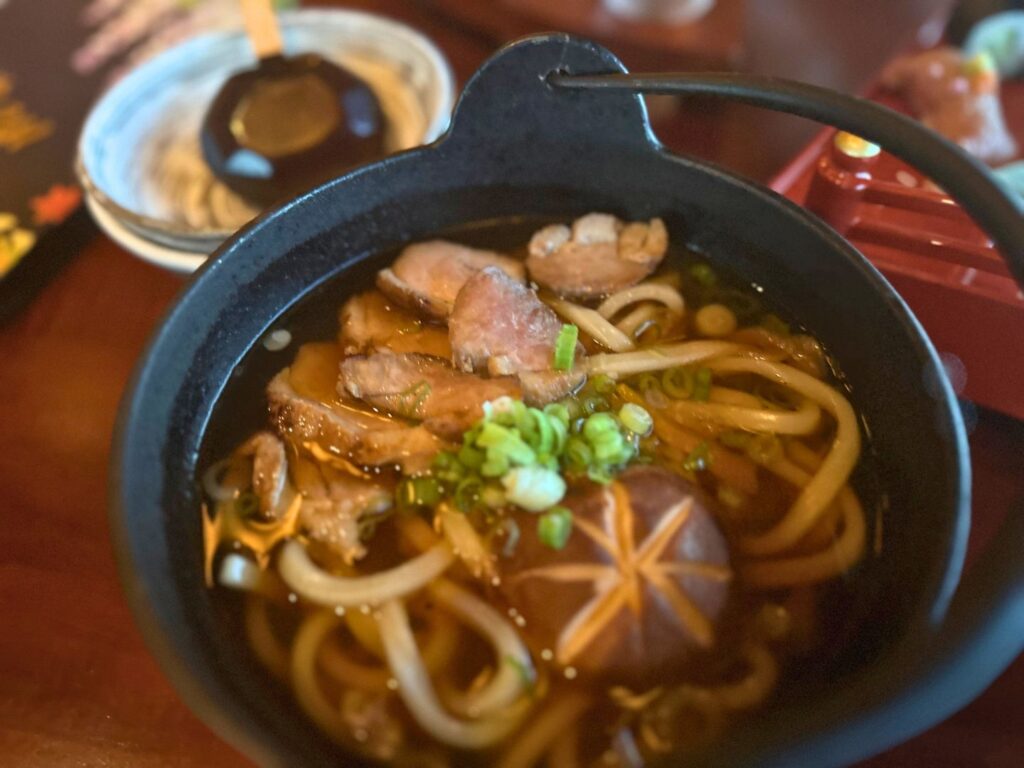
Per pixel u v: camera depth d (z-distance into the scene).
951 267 0.22
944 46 0.34
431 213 0.22
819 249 0.19
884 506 0.18
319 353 0.21
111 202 0.26
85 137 0.29
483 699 0.16
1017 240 0.14
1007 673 0.18
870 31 0.34
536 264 0.23
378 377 0.20
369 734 0.16
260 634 0.17
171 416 0.18
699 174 0.20
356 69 0.33
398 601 0.17
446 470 0.18
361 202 0.21
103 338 0.26
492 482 0.18
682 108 0.32
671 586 0.16
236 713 0.13
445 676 0.17
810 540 0.18
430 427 0.19
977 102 0.29
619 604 0.16
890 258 0.23
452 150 0.21
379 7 0.37
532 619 0.17
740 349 0.21
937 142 0.15
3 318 0.27
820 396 0.19
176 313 0.18
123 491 0.15
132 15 0.37
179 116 0.32
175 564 0.16
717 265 0.22
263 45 0.29
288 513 0.19
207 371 0.19
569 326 0.20
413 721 0.16
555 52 0.19
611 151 0.21
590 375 0.20
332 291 0.22
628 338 0.22
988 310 0.21
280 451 0.19
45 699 0.19
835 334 0.20
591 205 0.23
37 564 0.22
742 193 0.20
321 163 0.28
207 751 0.18
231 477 0.19
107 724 0.19
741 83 0.17
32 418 0.25
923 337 0.16
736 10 0.33
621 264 0.22
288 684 0.17
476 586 0.18
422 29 0.36
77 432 0.24
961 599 0.13
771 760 0.12
